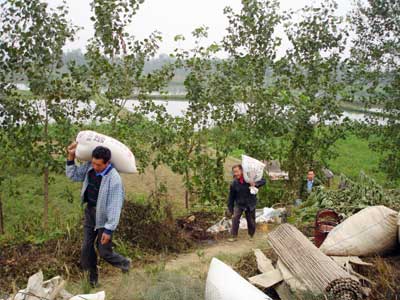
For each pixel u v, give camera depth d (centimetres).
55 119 1032
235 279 513
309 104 1162
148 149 1148
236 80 1150
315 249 585
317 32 1234
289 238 630
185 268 701
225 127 1160
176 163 1134
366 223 626
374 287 535
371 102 1344
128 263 605
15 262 664
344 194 954
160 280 570
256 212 1079
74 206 1230
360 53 1353
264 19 1198
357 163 2081
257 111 1170
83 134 604
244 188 902
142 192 1328
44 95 1020
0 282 618
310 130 1236
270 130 1164
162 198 1170
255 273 629
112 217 571
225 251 827
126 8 1049
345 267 568
